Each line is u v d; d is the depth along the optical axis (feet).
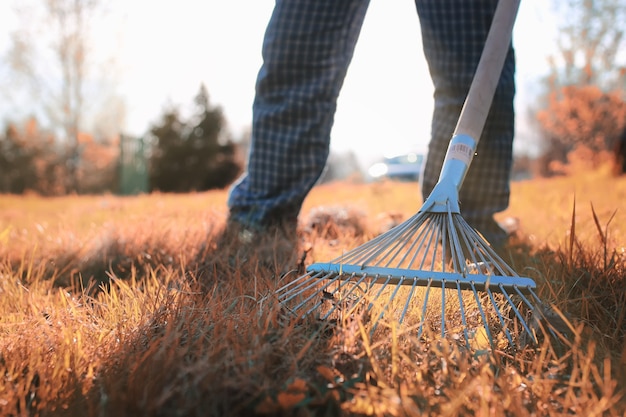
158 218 12.10
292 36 9.92
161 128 82.48
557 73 49.16
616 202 15.62
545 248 8.48
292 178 10.18
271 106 10.20
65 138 77.36
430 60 9.46
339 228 11.38
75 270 8.68
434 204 6.61
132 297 6.72
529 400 4.37
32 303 6.88
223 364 4.63
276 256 8.71
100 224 14.19
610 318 5.97
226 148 85.97
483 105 7.14
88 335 5.72
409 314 5.95
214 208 11.90
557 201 16.75
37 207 28.19
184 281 7.27
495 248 9.03
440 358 4.87
